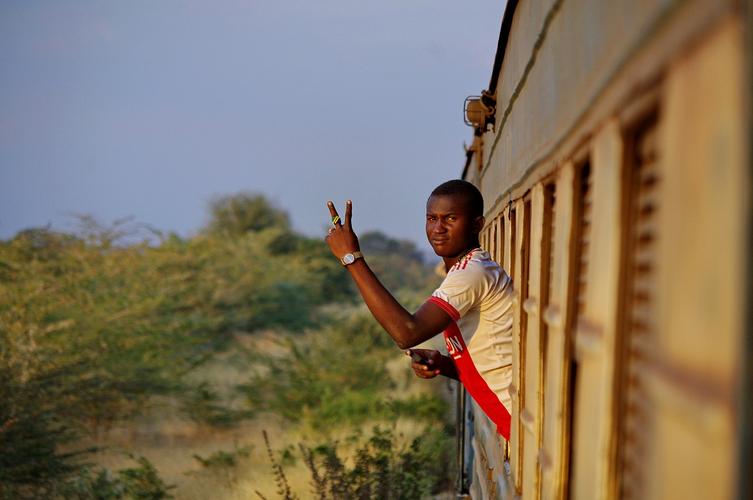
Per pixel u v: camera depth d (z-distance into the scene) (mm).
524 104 4543
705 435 1462
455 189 4855
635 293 2080
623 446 2180
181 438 20203
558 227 3146
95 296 23688
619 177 2105
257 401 22297
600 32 2377
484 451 7438
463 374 4934
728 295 1375
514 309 4590
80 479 15555
